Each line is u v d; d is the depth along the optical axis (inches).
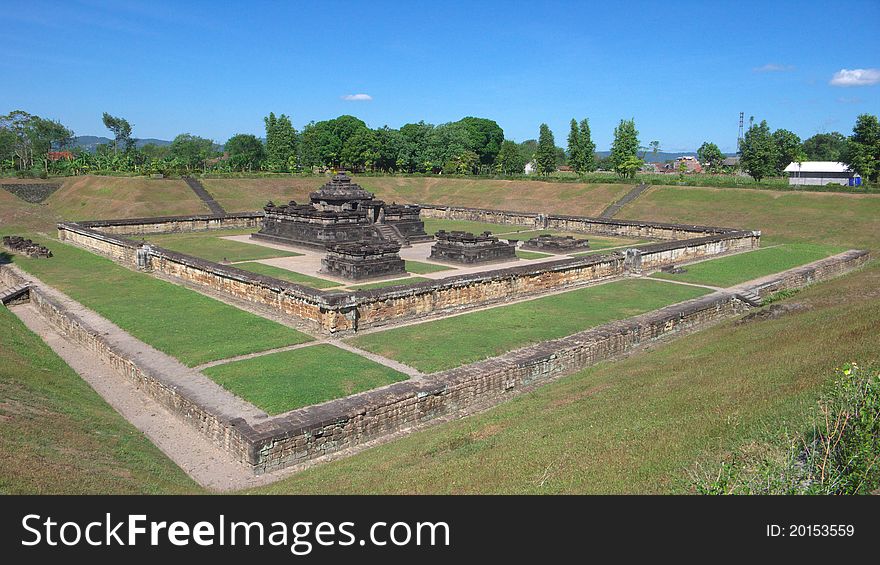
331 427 755.4
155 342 1096.2
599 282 1724.9
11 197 3280.0
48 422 699.4
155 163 4109.3
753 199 2984.7
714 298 1445.6
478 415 843.4
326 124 5895.7
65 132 6112.2
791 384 661.3
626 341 1154.7
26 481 525.0
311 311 1209.4
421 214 3666.3
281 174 4052.7
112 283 1619.1
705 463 505.0
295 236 2427.4
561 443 619.5
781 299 1523.1
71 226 2374.5
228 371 951.6
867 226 2460.6
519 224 3193.9
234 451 732.0
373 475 612.4
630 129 4175.7
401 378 935.0
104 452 666.8
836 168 4687.5
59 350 1163.3
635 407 703.1
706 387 724.0
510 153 5856.3
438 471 587.5
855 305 1074.7
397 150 5241.1
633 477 506.3
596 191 3614.7
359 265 1742.1
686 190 3292.3
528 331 1206.3
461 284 1390.3
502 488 519.2
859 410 466.0
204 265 1540.4
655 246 1943.9
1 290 1685.5
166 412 877.8
